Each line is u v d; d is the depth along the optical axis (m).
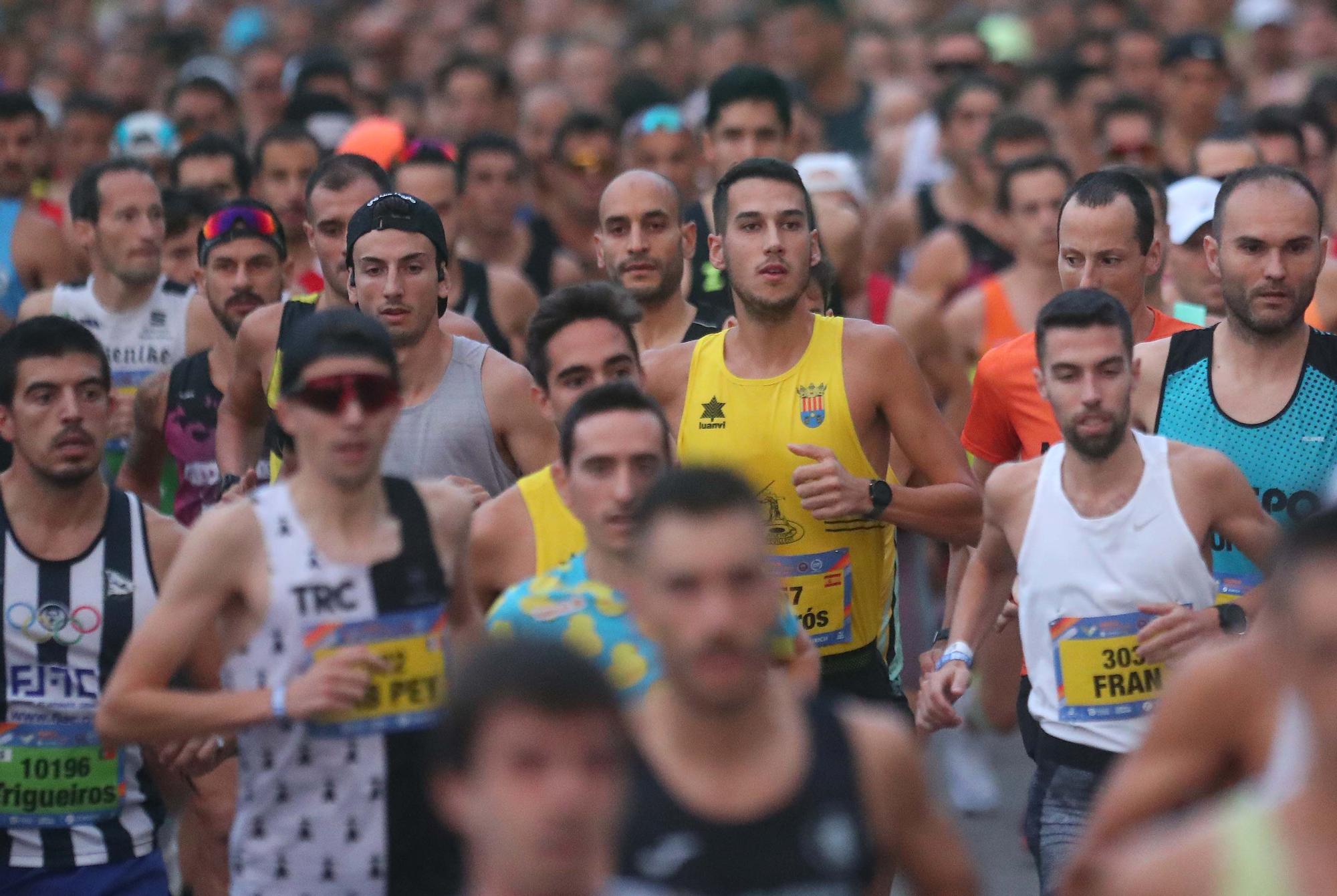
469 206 34.84
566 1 71.00
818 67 54.72
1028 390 21.08
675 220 23.70
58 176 45.00
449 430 19.70
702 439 19.34
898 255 38.03
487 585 16.31
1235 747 12.23
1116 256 20.56
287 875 14.16
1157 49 50.03
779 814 11.09
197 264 27.69
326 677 13.65
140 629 14.12
